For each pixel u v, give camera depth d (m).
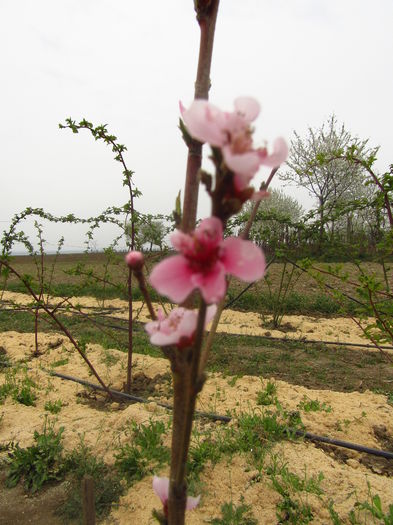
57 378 5.33
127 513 2.92
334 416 4.13
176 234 0.91
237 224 7.62
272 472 3.14
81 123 4.61
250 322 8.99
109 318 9.05
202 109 0.86
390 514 2.62
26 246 6.91
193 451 3.37
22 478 3.37
